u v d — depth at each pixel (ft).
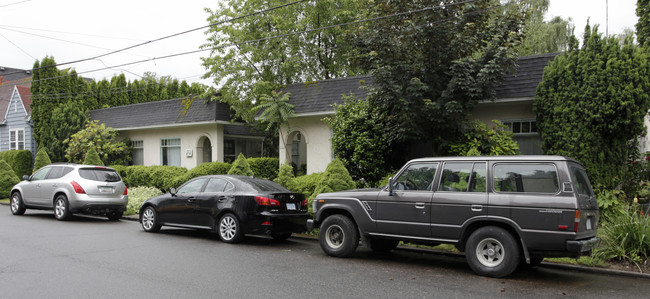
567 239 20.98
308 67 72.64
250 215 32.01
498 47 37.76
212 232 38.65
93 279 21.52
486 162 23.97
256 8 69.56
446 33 38.32
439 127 39.68
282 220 32.32
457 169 24.72
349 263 26.48
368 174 43.75
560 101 35.76
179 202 35.81
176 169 62.44
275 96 54.70
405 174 26.40
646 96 32.78
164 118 70.03
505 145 38.60
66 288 19.90
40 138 80.94
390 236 26.25
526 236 21.93
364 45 40.47
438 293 20.07
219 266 24.95
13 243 31.04
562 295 20.06
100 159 66.74
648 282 22.68
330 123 48.73
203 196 34.63
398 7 39.24
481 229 23.24
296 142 75.56
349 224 27.89
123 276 22.18
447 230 24.13
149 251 28.99
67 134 76.69
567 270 25.22
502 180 23.24
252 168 58.90
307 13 69.15
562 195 21.43
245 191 33.06
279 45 68.13
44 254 27.37
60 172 45.44
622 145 34.81
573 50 35.37
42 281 21.06
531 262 25.71
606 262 25.68
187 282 21.22
